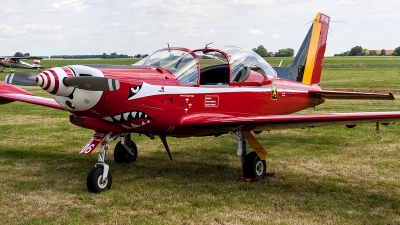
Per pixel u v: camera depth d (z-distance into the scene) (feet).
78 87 14.65
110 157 22.59
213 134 19.65
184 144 26.30
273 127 18.20
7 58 147.74
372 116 15.61
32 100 21.45
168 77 17.47
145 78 16.58
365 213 13.71
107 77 15.43
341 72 139.44
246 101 20.38
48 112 40.27
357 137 27.73
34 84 17.87
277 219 13.07
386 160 21.42
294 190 16.44
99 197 15.21
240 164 21.25
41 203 14.47
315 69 27.43
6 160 21.31
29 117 37.01
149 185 16.97
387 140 26.55
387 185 17.13
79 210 13.75
